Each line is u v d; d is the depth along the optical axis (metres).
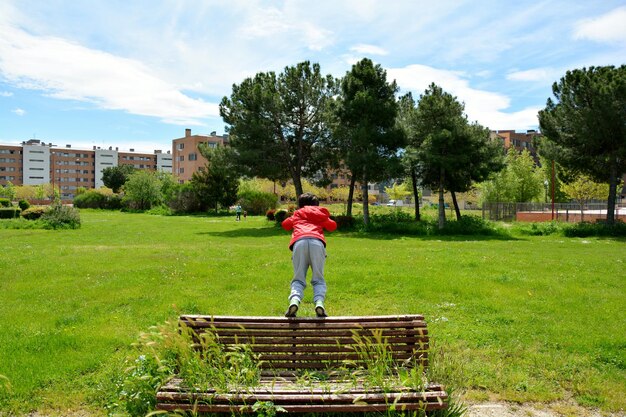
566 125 30.34
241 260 13.78
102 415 4.32
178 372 4.03
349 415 3.72
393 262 13.10
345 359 4.21
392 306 8.29
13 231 29.56
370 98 28.67
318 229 5.09
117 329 6.82
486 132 29.38
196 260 13.84
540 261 13.90
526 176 52.91
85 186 156.50
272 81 33.03
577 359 5.71
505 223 33.78
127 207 71.06
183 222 41.31
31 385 4.80
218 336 4.20
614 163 29.78
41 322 7.24
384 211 51.72
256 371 4.03
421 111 29.20
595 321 7.30
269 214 40.62
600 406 4.56
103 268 12.28
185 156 122.12
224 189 61.31
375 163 28.80
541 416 4.36
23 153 147.50
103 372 5.17
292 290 4.67
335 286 9.86
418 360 4.18
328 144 33.59
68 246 19.27
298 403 3.57
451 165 28.23
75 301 8.60
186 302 8.44
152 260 13.91
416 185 35.09
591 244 22.20
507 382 5.01
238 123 31.91
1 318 7.49
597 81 28.08
